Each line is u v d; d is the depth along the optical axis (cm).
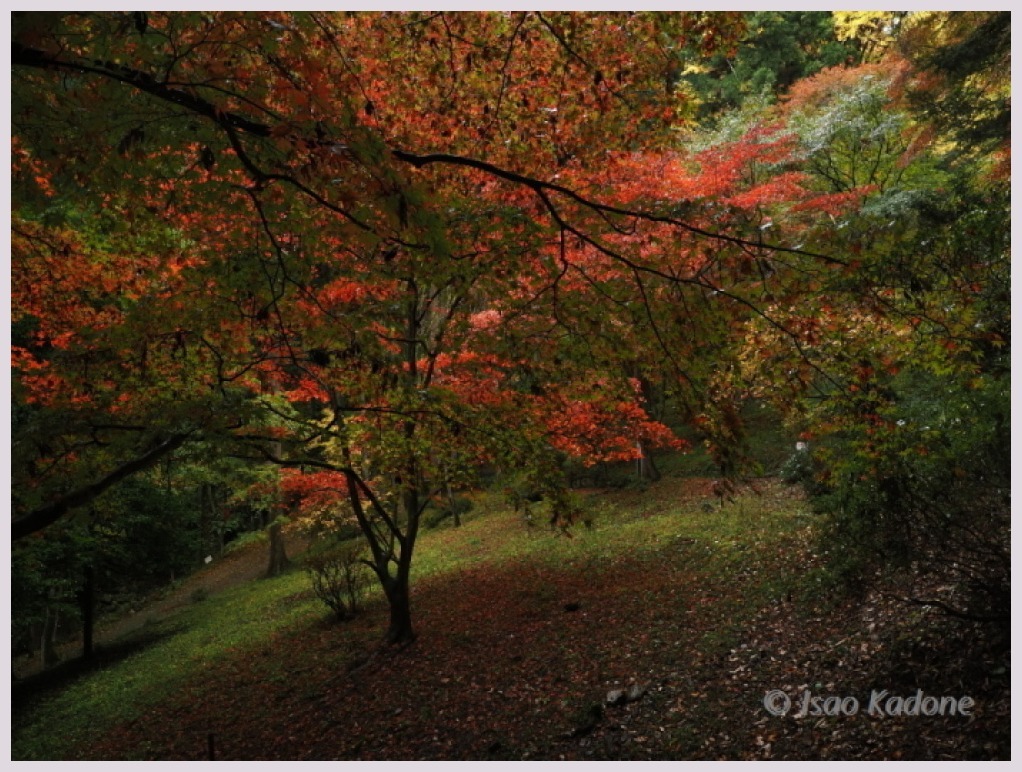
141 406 675
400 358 947
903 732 510
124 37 348
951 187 1299
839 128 1738
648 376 558
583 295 523
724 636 801
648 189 867
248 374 725
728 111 2158
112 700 1196
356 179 327
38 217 633
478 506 2164
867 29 2064
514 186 575
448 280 530
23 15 307
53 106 414
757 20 2539
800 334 473
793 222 1455
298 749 805
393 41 567
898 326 472
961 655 556
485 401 792
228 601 1903
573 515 670
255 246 534
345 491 1370
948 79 1238
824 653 675
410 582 1483
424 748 734
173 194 473
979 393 575
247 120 364
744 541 1148
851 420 582
